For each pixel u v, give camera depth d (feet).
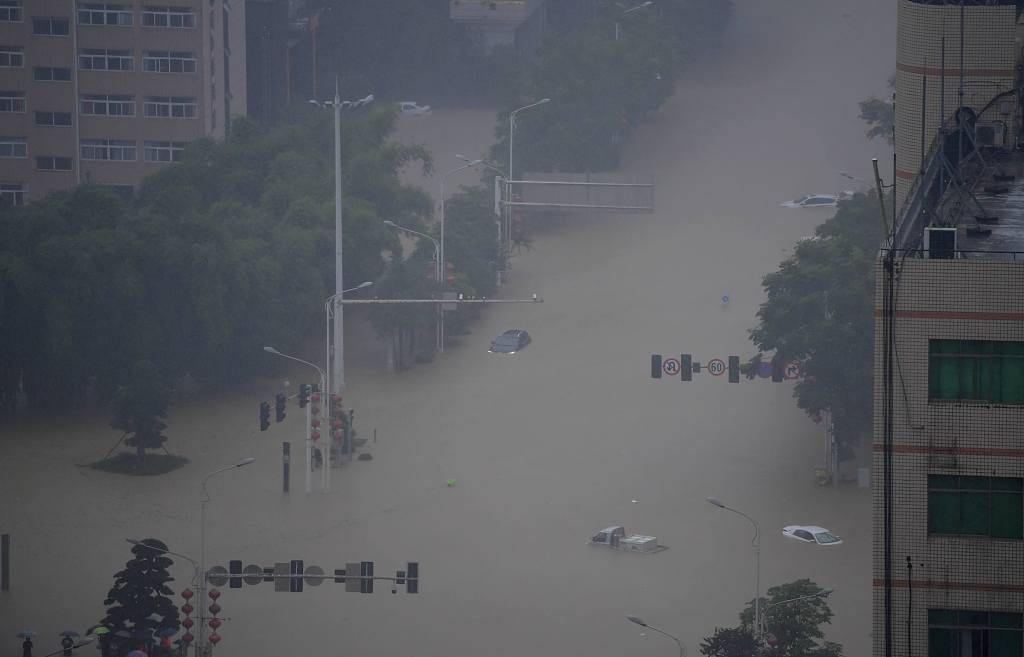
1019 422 528.22
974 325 529.04
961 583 533.14
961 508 533.96
